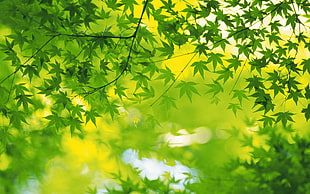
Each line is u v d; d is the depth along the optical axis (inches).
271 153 194.9
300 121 256.8
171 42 131.6
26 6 115.3
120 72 138.6
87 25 121.2
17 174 231.6
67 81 137.6
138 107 237.0
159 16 132.4
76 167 256.2
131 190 189.6
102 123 245.0
